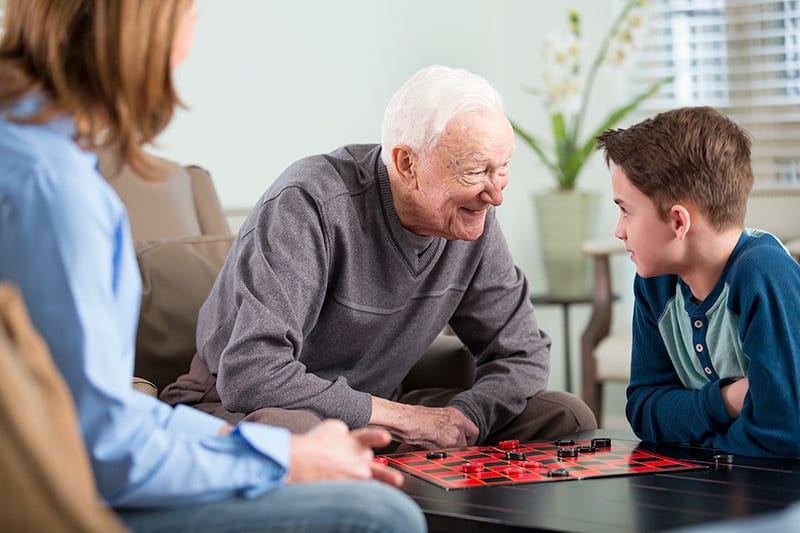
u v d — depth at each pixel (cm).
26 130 110
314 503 114
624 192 178
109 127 116
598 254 348
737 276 172
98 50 114
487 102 190
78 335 105
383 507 116
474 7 417
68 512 90
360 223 199
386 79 387
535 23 426
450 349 238
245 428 118
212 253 241
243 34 350
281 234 192
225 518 112
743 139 177
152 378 225
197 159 340
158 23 116
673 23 412
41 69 115
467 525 134
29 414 90
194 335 229
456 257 211
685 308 182
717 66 408
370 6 382
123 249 115
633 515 133
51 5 114
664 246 175
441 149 188
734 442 172
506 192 430
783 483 150
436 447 195
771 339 168
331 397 187
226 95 346
